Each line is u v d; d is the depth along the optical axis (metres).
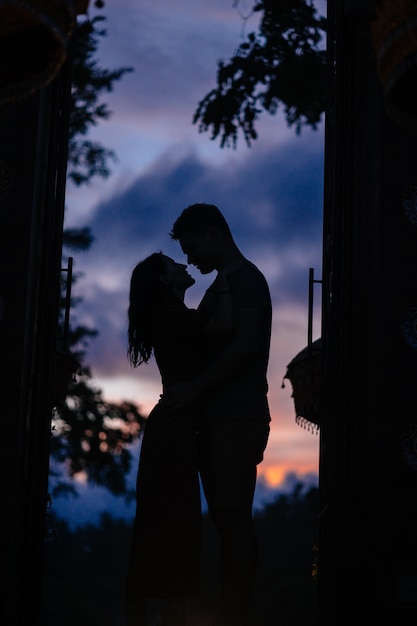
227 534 4.20
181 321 4.29
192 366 4.34
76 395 20.91
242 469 4.25
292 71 10.91
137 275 4.47
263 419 4.34
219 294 4.32
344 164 5.02
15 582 4.41
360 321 4.81
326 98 5.70
